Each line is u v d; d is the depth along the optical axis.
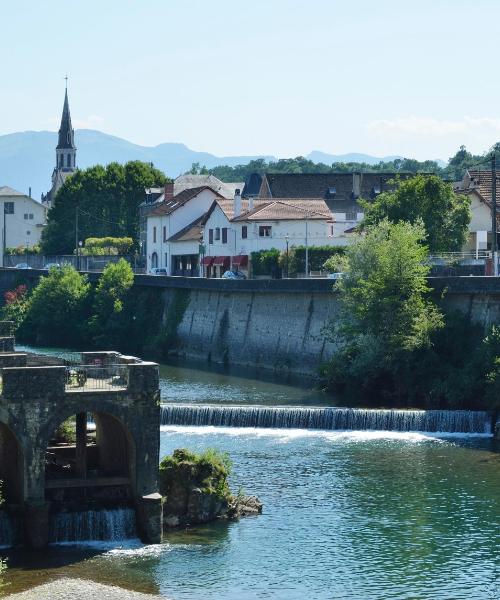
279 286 157.62
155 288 194.25
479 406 121.38
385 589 70.69
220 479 83.75
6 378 74.12
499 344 122.94
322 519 83.44
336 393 135.12
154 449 77.12
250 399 130.62
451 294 135.00
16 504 76.00
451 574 73.25
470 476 96.06
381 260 134.62
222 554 75.44
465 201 178.50
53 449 84.31
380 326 132.75
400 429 115.62
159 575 71.44
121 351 189.38
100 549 75.19
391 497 89.38
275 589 70.19
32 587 68.50
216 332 172.25
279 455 103.31
